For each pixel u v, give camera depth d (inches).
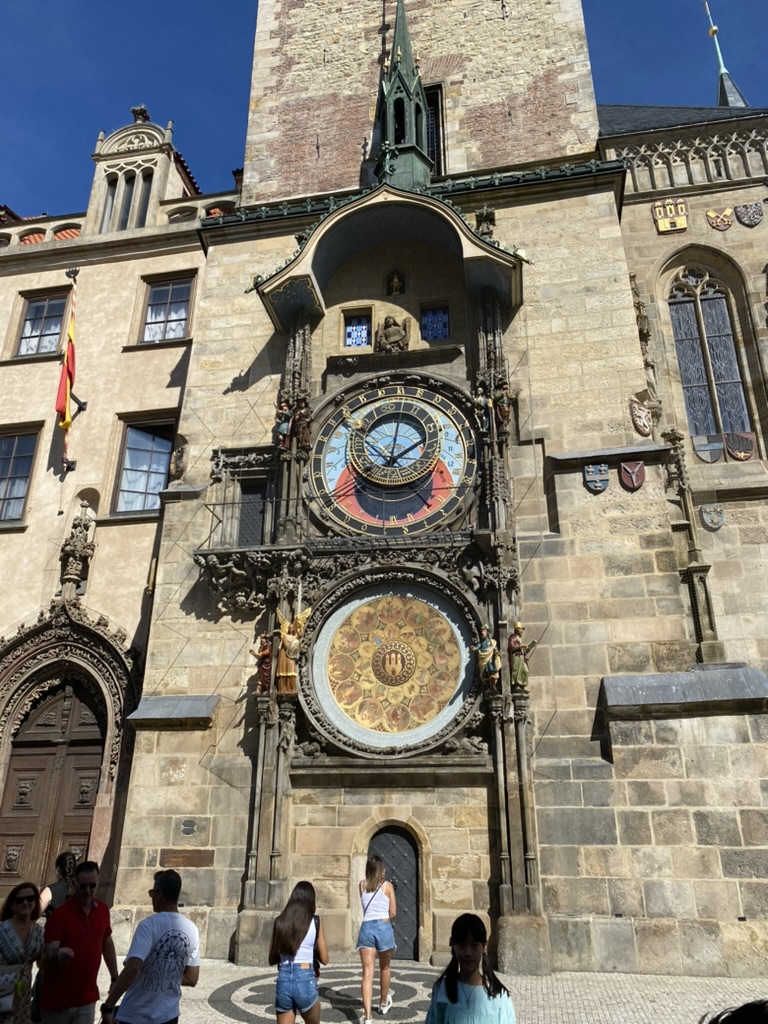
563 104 940.0
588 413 678.5
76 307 956.6
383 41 1047.6
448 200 794.8
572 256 744.3
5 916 262.2
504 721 559.8
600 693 573.0
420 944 527.8
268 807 567.2
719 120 900.6
